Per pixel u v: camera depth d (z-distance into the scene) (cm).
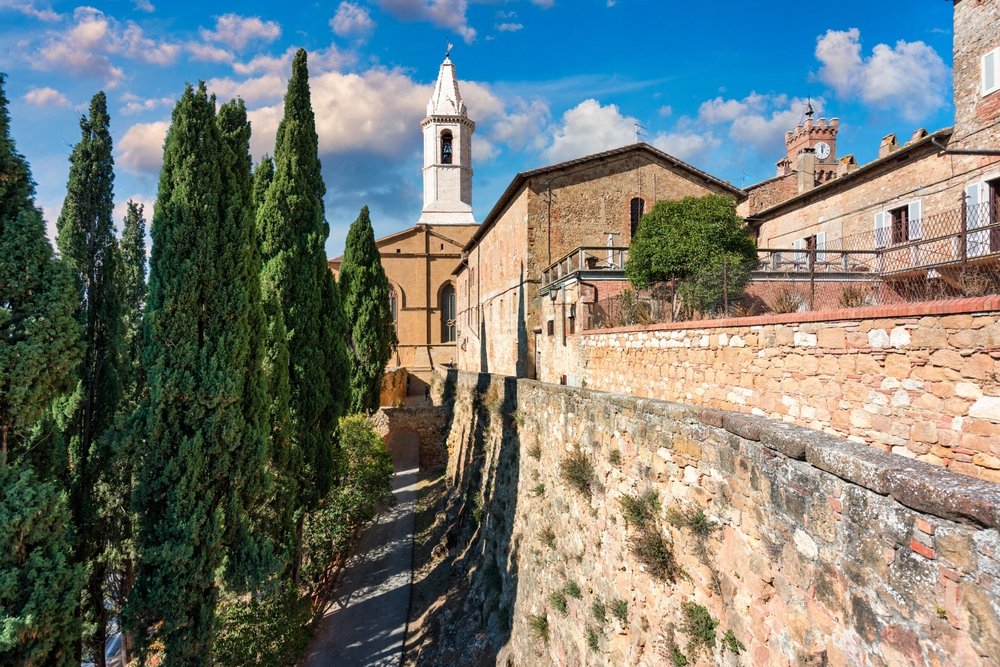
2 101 707
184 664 917
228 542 1009
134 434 925
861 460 418
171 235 945
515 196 2650
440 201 5331
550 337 2089
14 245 698
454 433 2891
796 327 696
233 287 997
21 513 681
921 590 362
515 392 1745
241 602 1291
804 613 491
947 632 341
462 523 2125
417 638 1598
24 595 690
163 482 913
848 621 434
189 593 925
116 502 1032
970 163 1524
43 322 714
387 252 5231
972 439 466
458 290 4856
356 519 1936
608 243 2323
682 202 1598
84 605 1030
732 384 842
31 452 796
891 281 924
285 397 1358
